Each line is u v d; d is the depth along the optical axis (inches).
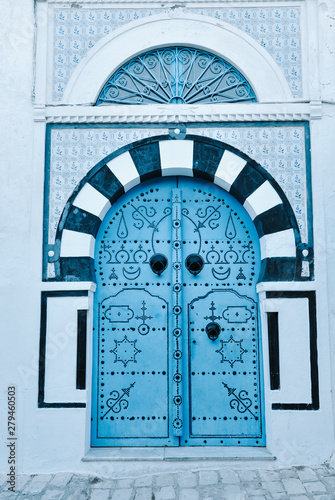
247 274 171.6
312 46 174.6
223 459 153.4
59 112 171.8
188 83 178.1
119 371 166.6
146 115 170.7
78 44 176.7
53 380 157.9
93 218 167.5
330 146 169.8
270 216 166.9
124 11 178.2
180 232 173.2
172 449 160.1
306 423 155.7
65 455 153.9
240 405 164.9
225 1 177.5
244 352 167.5
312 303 161.5
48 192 168.4
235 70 178.5
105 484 144.9
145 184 176.7
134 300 170.2
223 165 169.8
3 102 172.2
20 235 165.3
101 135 171.5
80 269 163.9
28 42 175.5
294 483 141.5
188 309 170.2
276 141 170.7
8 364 158.9
